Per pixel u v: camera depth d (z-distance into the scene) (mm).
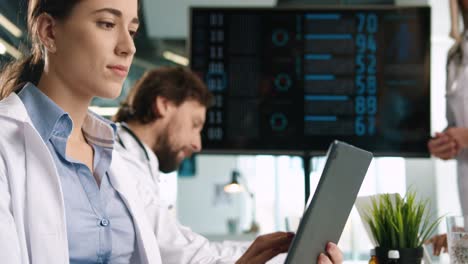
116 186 1416
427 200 1660
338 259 1306
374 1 5695
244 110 3516
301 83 3521
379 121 3506
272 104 3520
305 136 3512
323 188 1258
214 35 3527
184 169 7988
